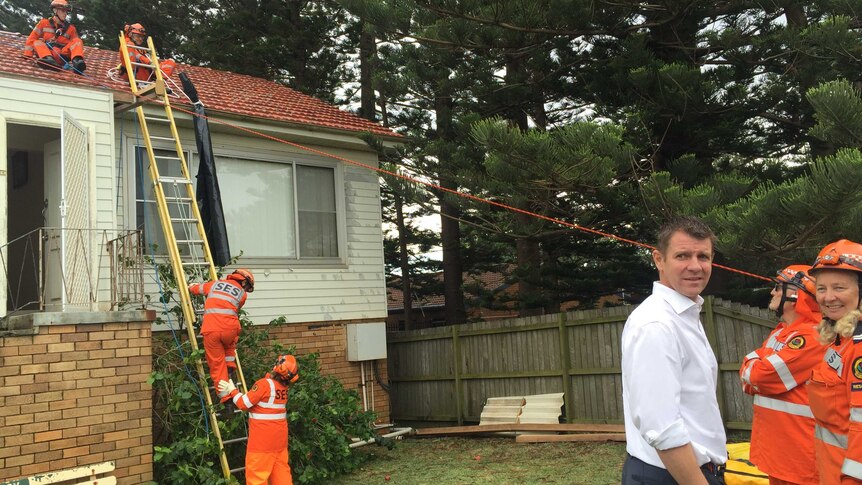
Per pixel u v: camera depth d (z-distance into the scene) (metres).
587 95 12.48
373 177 11.59
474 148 11.56
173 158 8.84
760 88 11.95
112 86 8.51
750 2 10.77
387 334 12.59
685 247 2.70
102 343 6.42
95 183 7.92
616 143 8.62
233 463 7.32
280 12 20.14
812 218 7.09
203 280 8.16
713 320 8.52
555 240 15.14
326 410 8.09
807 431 3.89
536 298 13.72
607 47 12.14
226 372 6.89
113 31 21.48
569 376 9.83
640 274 16.28
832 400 3.31
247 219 10.03
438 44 11.52
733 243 7.46
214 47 20.67
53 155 8.30
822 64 10.29
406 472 7.88
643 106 10.66
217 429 6.68
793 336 3.98
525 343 10.46
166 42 22.08
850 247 3.34
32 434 5.92
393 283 23.94
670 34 11.62
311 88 21.12
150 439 6.63
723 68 10.49
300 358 8.80
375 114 20.30
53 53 8.49
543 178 9.31
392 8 10.86
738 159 13.88
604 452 8.16
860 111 6.88
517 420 10.12
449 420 11.43
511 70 13.38
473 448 9.20
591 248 15.91
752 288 13.77
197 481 6.73
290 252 10.41
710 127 11.09
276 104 11.19
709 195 8.02
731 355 8.35
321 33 20.50
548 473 7.32
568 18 10.59
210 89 11.02
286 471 6.27
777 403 4.04
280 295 10.11
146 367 6.70
